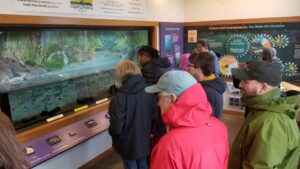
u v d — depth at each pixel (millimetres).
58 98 2705
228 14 4473
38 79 2449
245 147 1183
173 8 4457
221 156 1101
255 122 1149
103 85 3283
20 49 2260
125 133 2148
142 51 2801
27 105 2389
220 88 1981
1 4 2031
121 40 3436
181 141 1013
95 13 2916
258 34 4277
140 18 3645
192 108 1067
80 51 2873
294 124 1158
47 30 2455
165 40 4242
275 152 1057
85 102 2971
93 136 2898
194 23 4758
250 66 1235
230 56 4578
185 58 3736
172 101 1127
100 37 3107
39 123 2396
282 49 4141
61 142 2502
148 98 2182
